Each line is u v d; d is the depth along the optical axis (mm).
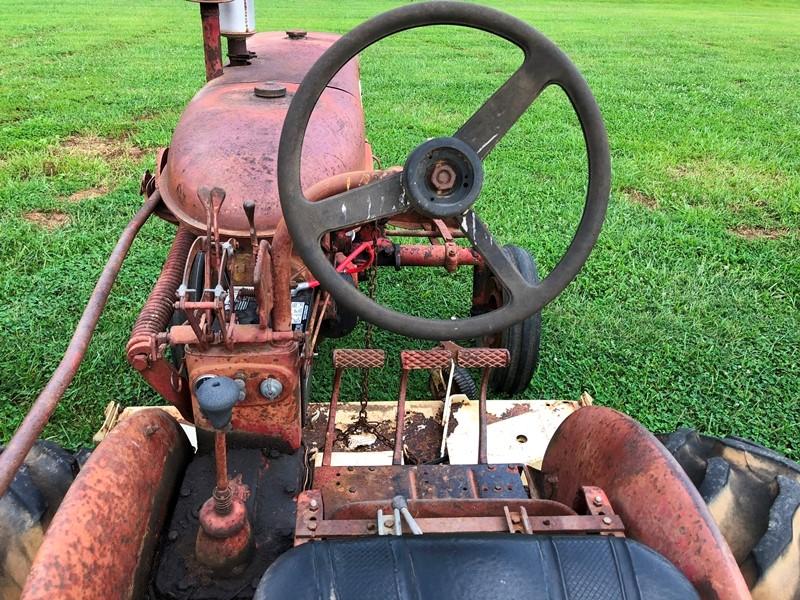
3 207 5078
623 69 11188
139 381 3396
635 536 1561
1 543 1709
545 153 6738
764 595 1640
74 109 7695
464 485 2037
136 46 11820
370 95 8805
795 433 3240
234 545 1576
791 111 8828
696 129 7812
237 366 1771
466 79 9984
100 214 5070
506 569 1271
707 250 4855
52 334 3699
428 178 1472
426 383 3447
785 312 4188
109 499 1534
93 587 1397
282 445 1915
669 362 3689
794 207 5582
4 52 10883
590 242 1565
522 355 3102
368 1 19234
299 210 1505
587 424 1930
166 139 6770
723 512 1808
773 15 20438
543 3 21469
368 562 1276
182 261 2424
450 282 4391
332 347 3680
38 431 1709
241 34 3049
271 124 2473
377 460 2654
